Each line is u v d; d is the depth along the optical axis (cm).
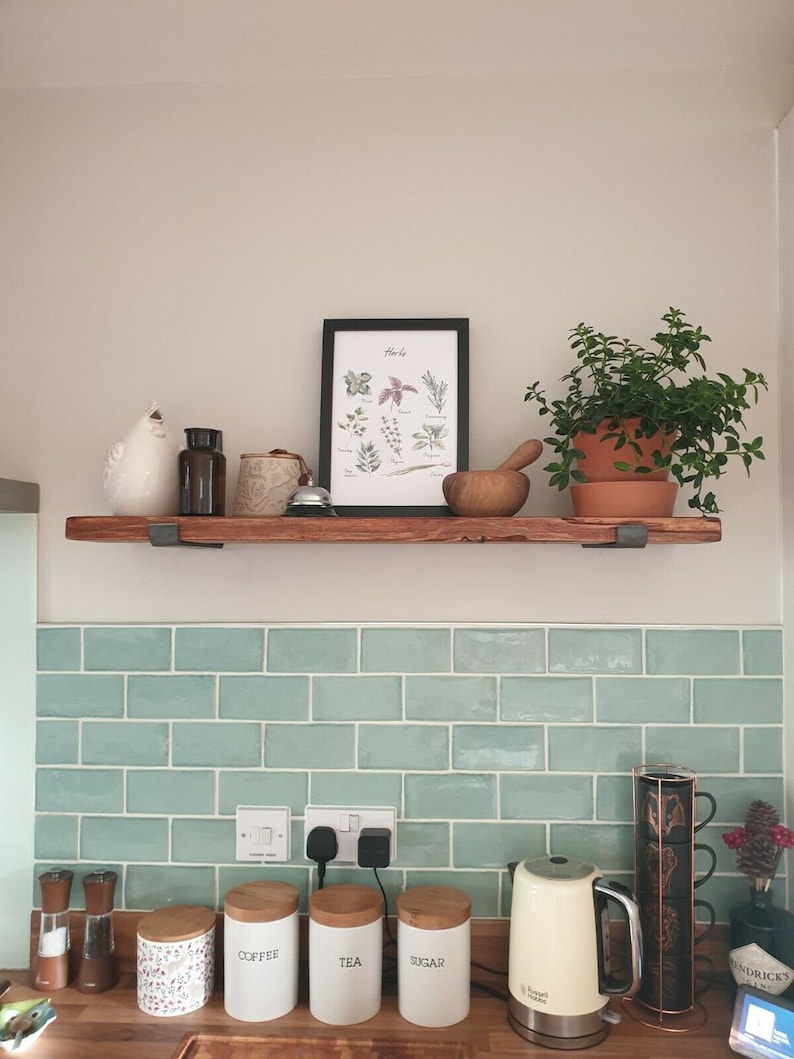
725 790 153
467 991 138
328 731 156
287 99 162
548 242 159
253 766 156
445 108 161
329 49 158
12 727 159
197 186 163
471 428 158
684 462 135
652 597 156
